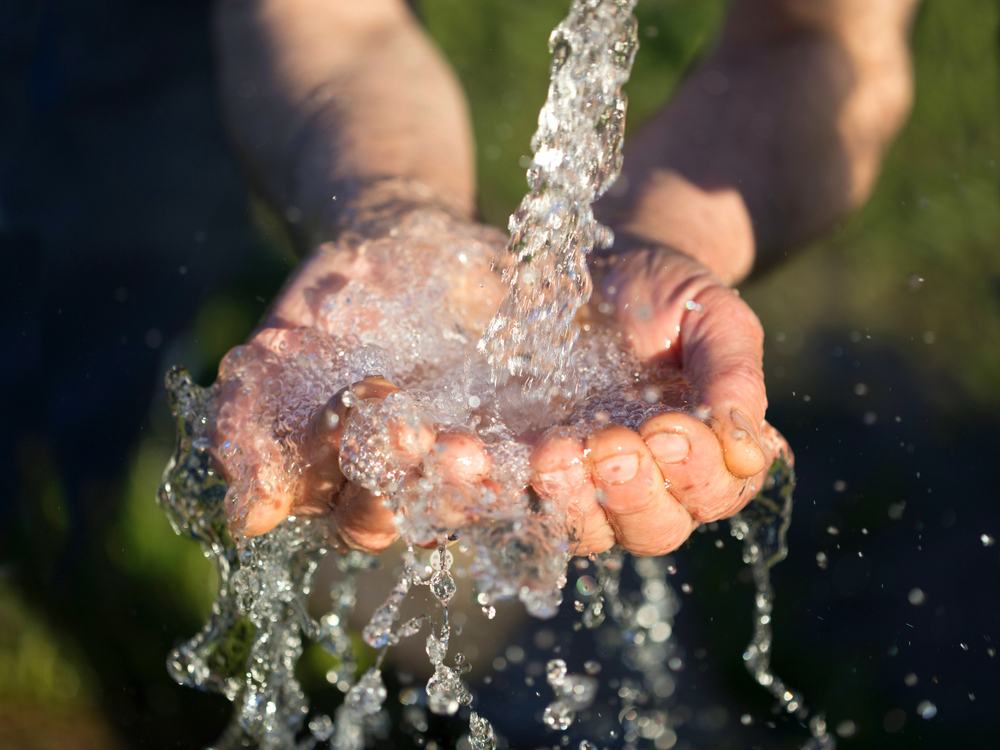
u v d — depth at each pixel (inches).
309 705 36.0
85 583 39.6
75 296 38.9
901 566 41.7
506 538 22.7
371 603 38.5
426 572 25.3
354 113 33.2
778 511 27.1
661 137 33.5
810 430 46.4
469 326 27.6
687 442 22.9
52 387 38.8
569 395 25.5
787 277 53.1
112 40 38.0
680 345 26.0
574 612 40.3
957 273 53.7
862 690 37.8
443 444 23.1
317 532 25.6
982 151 58.7
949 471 45.3
